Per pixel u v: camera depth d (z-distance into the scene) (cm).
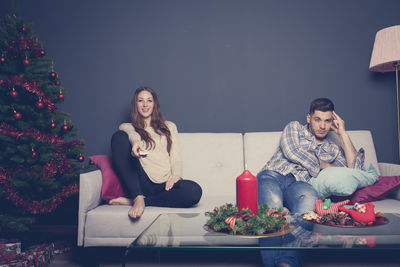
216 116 236
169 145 185
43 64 194
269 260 100
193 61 238
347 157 179
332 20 234
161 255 185
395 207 148
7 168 177
